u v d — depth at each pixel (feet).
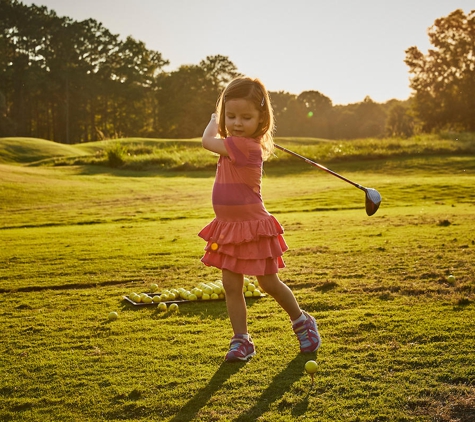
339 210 55.72
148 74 318.24
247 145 12.33
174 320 16.17
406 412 9.48
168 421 9.46
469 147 120.26
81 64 298.15
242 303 12.64
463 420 9.16
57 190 79.87
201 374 11.54
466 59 224.94
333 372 11.33
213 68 323.57
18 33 284.61
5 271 25.58
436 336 13.33
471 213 45.14
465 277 20.43
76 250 32.32
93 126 298.76
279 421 9.25
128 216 57.93
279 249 12.72
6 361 12.78
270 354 12.65
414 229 36.22
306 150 121.80
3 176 90.12
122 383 11.21
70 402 10.39
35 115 299.58
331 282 19.94
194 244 34.19
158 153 132.57
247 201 12.44
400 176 93.25
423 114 231.91
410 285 19.38
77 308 18.16
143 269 25.62
